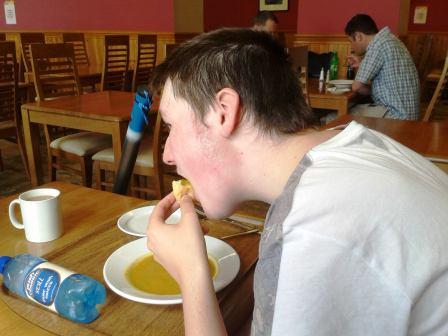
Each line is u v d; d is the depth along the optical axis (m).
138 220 1.08
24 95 4.33
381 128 1.92
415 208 0.49
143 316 0.71
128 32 6.02
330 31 4.78
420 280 0.45
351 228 0.46
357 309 0.45
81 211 1.17
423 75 6.84
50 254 0.91
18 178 3.62
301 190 0.51
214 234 1.01
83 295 0.71
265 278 0.50
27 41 4.79
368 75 3.40
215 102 0.59
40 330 0.68
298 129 0.62
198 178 0.64
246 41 0.62
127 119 2.34
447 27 7.64
